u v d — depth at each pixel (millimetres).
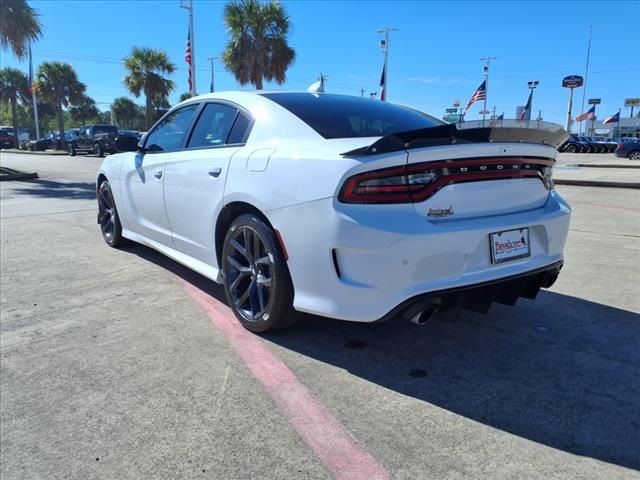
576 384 2553
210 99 3803
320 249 2547
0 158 26422
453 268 2480
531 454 2016
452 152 2455
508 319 3404
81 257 5031
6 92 47188
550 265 2885
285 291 2887
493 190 2648
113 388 2531
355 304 2498
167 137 4191
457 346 2996
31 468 1961
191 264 3773
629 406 2352
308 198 2578
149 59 32531
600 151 39562
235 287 3264
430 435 2143
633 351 2924
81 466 1970
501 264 2652
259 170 2930
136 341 3070
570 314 3496
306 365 2764
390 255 2363
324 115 3166
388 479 1882
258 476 1904
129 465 1973
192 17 24375
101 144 27266
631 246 5520
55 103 41625
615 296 3859
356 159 2432
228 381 2594
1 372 2699
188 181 3639
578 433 2148
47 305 3689
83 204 8805
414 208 2418
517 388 2516
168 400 2420
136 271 4535
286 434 2154
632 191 11250
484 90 34875
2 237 5965
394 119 3414
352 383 2574
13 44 15734
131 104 67688
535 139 2760
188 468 1952
